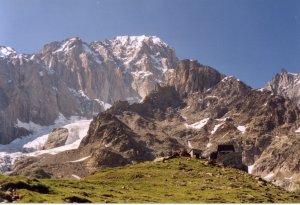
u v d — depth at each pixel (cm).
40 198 10294
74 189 13462
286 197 17200
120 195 13762
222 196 15600
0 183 10706
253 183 19312
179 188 17175
